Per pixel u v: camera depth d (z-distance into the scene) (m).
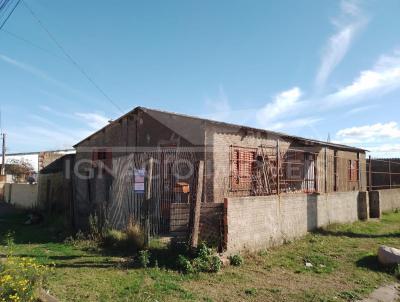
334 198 14.03
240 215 9.00
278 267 8.33
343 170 20.95
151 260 8.14
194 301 6.01
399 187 23.50
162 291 6.35
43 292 5.87
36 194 20.61
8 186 25.44
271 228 10.20
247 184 14.20
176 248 8.27
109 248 9.73
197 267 7.59
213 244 8.48
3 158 34.78
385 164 24.53
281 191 12.07
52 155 24.12
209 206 8.62
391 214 18.38
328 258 9.18
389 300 6.51
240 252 8.91
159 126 14.11
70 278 7.06
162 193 10.53
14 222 15.75
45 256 9.01
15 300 4.77
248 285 6.98
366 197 15.91
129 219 10.30
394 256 8.38
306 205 12.13
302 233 11.76
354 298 6.50
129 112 14.88
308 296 6.51
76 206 12.76
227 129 13.66
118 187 11.14
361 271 8.17
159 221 10.16
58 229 12.86
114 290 6.36
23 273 5.44
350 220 15.05
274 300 6.29
